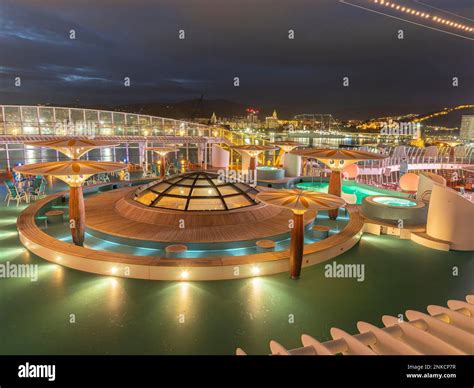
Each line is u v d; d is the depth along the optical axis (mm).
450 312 4805
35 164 12742
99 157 39219
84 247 12094
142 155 36531
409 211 15586
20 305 9047
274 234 13570
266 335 8023
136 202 15930
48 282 10227
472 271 11688
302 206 9711
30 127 32031
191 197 15422
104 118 36094
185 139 37688
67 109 33906
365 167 35219
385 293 10117
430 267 11953
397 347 4012
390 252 13234
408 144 68250
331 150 16547
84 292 9719
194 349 7430
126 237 13047
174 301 9359
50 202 17906
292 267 10711
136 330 8086
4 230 14664
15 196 19969
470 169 17672
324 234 14602
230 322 8484
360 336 4273
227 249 12852
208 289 10016
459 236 13422
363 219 15891
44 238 12391
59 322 8344
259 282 10508
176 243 12641
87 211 16062
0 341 7609
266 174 27219
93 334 7914
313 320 8680
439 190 13805
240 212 14750
